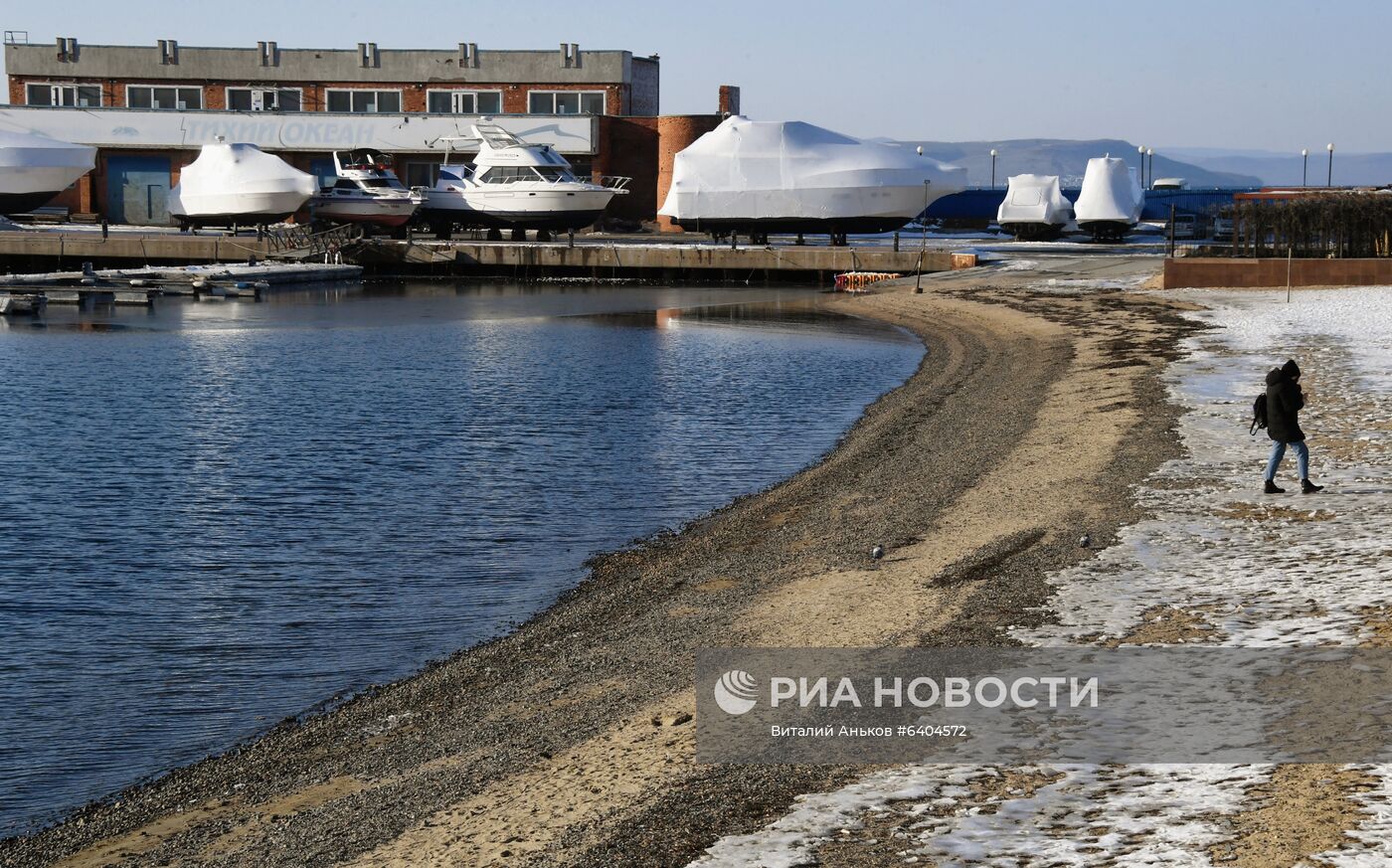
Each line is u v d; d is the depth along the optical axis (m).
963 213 107.38
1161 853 6.89
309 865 8.38
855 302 58.34
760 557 16.69
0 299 54.88
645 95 99.06
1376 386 25.08
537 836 8.19
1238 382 26.86
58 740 11.59
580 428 28.64
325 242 78.38
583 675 12.23
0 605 15.84
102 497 21.77
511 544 18.55
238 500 21.52
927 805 7.82
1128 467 18.95
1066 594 12.55
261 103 93.12
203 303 61.31
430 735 11.06
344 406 31.86
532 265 76.50
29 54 93.38
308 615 15.27
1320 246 49.84
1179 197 100.00
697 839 7.70
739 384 35.50
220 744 11.44
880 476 21.69
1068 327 40.84
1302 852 6.73
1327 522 14.80
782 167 72.69
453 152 89.81
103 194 91.50
